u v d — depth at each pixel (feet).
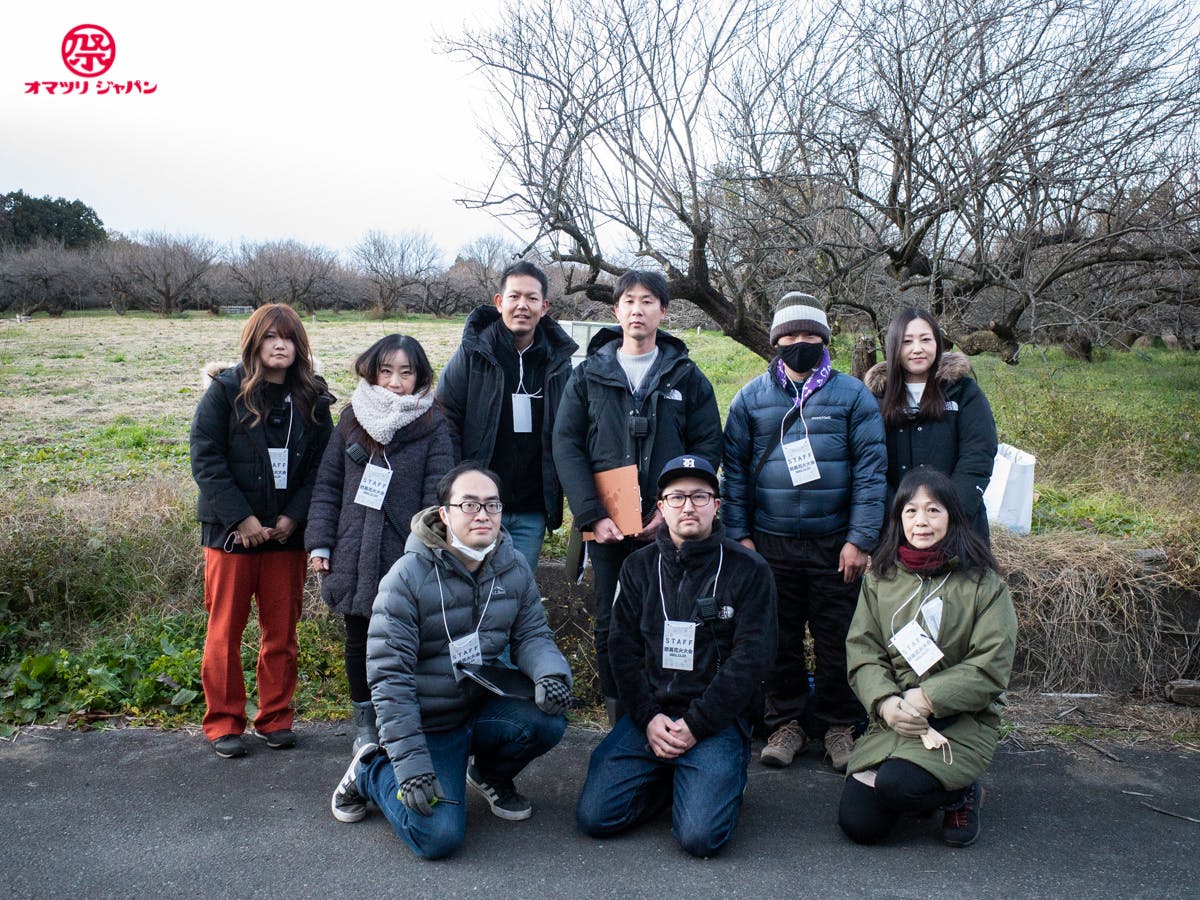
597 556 12.71
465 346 13.50
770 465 12.70
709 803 10.11
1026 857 10.05
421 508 12.33
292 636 13.16
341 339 92.58
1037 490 21.72
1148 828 10.76
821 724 13.04
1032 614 15.31
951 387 12.76
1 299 147.33
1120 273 26.35
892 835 10.62
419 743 9.93
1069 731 13.65
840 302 22.26
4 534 16.92
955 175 21.66
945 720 10.46
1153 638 15.19
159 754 12.64
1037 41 21.04
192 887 9.27
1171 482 22.52
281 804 11.19
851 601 12.59
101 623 16.55
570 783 12.03
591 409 12.61
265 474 12.52
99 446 30.81
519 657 11.21
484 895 9.20
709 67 19.35
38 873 9.48
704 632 11.05
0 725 13.47
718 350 66.54
